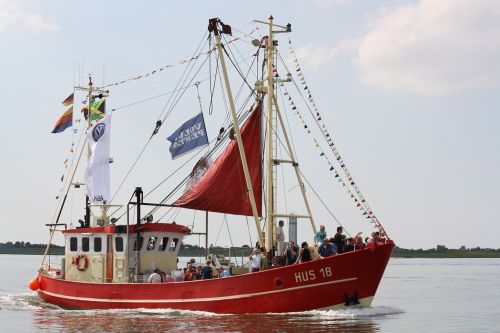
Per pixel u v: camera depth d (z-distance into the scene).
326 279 34.19
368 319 34.41
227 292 35.47
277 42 40.06
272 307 34.88
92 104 47.50
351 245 36.00
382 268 34.56
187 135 41.50
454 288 77.00
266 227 39.03
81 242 42.28
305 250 35.03
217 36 38.94
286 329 31.16
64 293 42.09
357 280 34.34
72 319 36.81
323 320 33.44
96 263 41.44
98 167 43.28
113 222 42.59
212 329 31.47
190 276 38.94
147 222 41.41
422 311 46.28
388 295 64.81
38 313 40.53
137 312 37.75
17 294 58.75
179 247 42.25
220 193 41.12
